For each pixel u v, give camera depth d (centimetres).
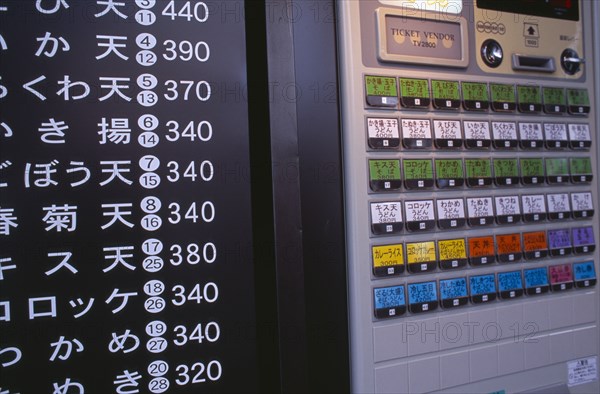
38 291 81
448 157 97
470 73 100
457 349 97
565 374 106
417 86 95
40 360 81
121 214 85
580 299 108
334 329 92
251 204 94
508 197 101
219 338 90
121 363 85
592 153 110
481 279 98
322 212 92
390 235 92
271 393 95
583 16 110
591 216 109
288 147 91
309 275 91
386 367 91
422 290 93
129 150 86
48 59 82
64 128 82
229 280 91
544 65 108
